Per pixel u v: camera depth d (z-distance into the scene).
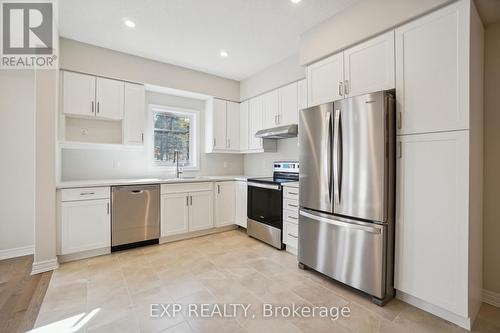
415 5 1.83
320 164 2.41
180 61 3.61
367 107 2.01
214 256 2.96
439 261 1.76
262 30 2.76
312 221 2.49
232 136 4.43
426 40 1.81
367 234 2.01
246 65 3.77
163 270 2.56
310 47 2.69
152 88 3.73
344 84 2.35
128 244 3.17
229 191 4.03
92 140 3.34
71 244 2.72
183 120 4.31
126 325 1.69
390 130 1.96
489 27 2.00
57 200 2.65
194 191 3.63
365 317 1.81
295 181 3.28
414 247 1.89
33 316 1.78
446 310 1.77
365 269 2.02
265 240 3.39
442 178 1.74
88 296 2.05
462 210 1.65
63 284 2.24
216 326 1.70
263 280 2.37
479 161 1.88
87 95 3.08
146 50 3.27
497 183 1.97
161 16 2.50
